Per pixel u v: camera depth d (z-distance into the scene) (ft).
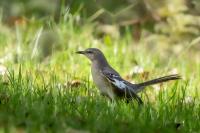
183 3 66.08
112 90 38.04
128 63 52.47
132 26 66.85
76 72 46.75
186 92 42.63
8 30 61.00
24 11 67.15
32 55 46.96
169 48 63.31
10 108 31.12
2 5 66.95
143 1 67.26
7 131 26.81
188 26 65.05
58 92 36.52
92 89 40.04
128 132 29.73
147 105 35.42
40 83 41.34
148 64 52.80
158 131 30.81
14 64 47.80
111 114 32.50
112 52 54.34
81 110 32.73
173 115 33.96
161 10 66.23
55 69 46.60
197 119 33.71
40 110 30.91
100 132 29.43
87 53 39.60
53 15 63.87
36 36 51.90
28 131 27.30
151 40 63.93
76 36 57.47
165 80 38.68
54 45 52.65
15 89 35.81
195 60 61.77
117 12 67.72
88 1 65.98
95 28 64.95
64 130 28.45
